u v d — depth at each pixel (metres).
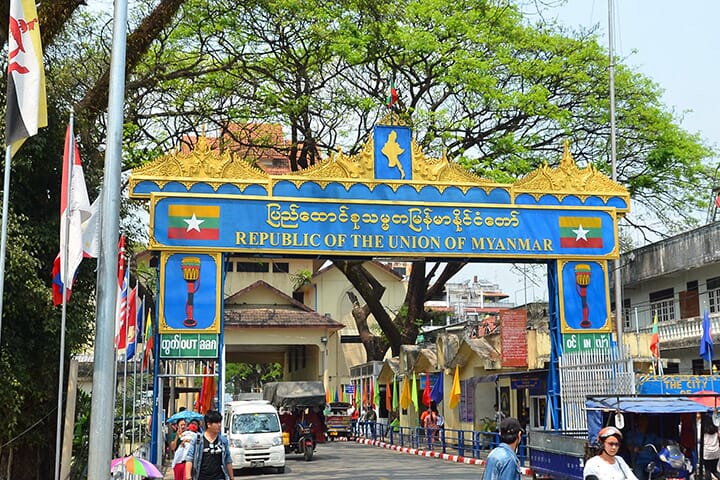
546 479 16.55
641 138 30.92
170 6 17.81
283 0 23.95
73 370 14.55
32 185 14.97
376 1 23.53
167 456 25.27
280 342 43.38
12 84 10.62
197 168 19.30
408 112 29.47
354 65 27.50
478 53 29.22
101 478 10.27
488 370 28.38
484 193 20.48
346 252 19.56
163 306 18.77
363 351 55.09
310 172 19.72
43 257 14.80
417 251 19.86
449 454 26.20
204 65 25.38
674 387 19.42
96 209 12.12
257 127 28.12
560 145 31.00
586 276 20.77
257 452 22.33
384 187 20.00
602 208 21.05
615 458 8.31
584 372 19.06
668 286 31.56
